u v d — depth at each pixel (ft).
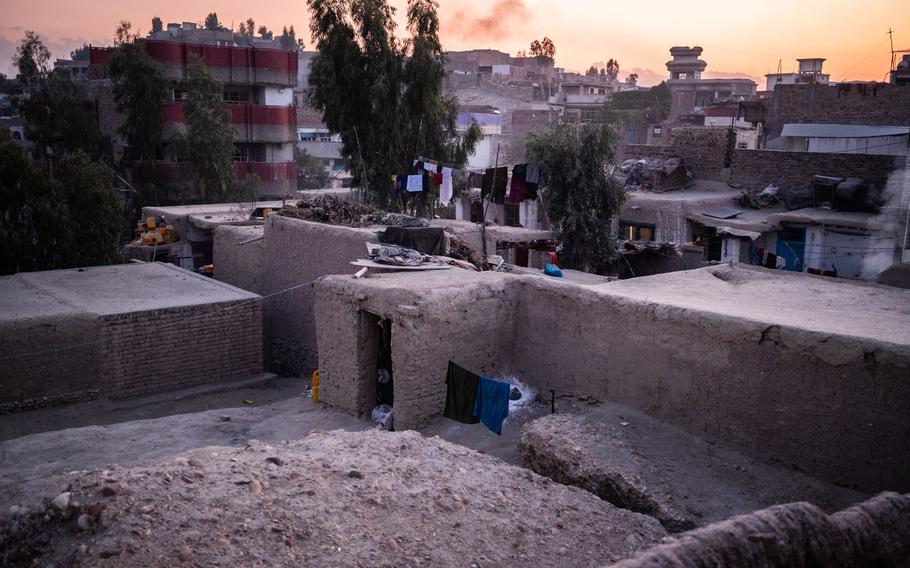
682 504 27.45
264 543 19.63
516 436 36.42
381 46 84.64
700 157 90.84
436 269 45.65
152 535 19.08
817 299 38.17
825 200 76.54
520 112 189.57
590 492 28.63
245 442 38.11
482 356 40.86
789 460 29.91
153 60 106.52
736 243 77.30
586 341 38.06
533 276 41.91
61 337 45.68
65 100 110.32
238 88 126.93
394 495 23.41
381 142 85.81
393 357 38.01
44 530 19.40
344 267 53.42
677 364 33.71
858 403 27.78
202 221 81.41
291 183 127.85
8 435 42.24
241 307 53.31
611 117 185.47
